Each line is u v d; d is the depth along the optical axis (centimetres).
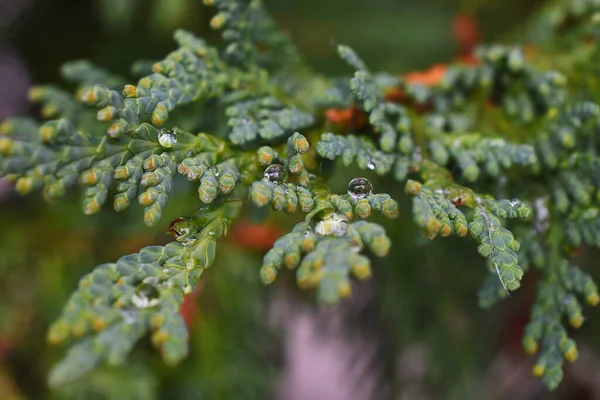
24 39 21
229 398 18
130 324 11
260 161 12
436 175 13
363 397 22
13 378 18
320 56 19
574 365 22
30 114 22
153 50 19
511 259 12
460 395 19
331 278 11
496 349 21
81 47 21
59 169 12
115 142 12
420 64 19
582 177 14
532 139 14
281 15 19
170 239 17
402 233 18
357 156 13
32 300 18
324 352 34
